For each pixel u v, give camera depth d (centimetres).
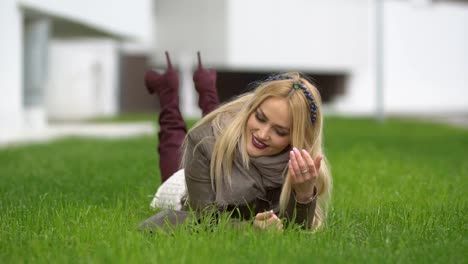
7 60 1650
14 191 662
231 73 3722
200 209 462
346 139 1692
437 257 383
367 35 3722
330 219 510
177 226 432
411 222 487
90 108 3081
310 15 3491
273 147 443
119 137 1727
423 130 2228
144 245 397
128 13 2325
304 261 360
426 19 3847
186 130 599
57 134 1888
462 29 3962
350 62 3672
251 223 450
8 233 441
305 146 444
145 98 3566
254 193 454
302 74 457
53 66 2911
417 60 3847
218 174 448
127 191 604
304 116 434
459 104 3984
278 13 3397
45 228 461
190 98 3288
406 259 377
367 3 3703
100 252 374
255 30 3338
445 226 487
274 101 433
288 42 3434
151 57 3466
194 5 3338
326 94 3847
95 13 2069
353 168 895
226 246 387
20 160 1071
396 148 1405
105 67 3234
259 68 3400
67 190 669
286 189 440
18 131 1695
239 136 448
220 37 3281
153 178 716
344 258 374
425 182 735
